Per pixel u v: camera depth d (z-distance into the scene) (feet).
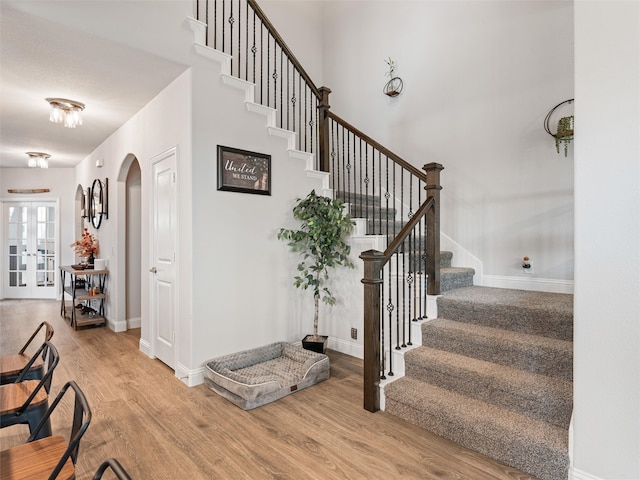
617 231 4.98
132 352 12.34
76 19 7.55
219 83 10.11
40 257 23.89
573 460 5.42
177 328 10.18
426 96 13.65
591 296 5.20
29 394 5.65
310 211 11.32
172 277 10.51
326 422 7.68
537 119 10.78
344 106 16.89
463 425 6.73
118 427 7.47
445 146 13.03
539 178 10.74
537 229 10.77
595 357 5.18
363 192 15.75
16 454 4.23
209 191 9.89
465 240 12.37
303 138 17.06
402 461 6.35
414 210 13.94
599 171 5.11
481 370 7.43
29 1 6.97
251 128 10.91
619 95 4.94
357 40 16.38
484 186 11.95
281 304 11.83
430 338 8.94
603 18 5.04
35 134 15.01
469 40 12.39
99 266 16.25
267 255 11.39
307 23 17.62
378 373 8.21
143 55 8.73
